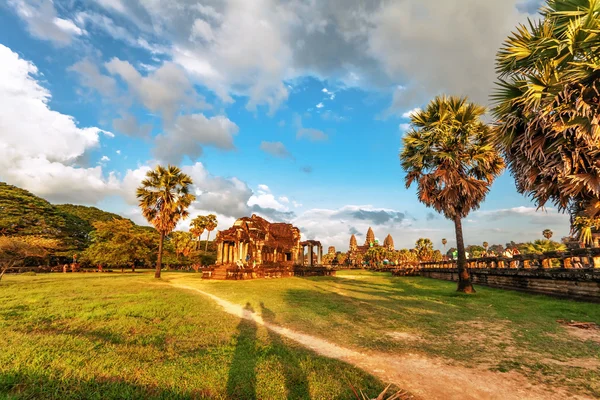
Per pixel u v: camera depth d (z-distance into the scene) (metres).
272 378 4.44
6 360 4.61
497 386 4.46
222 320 8.55
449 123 15.64
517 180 7.73
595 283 11.07
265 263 33.03
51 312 8.88
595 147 5.99
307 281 25.05
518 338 6.91
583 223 7.28
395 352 6.03
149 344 6.00
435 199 16.25
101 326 7.32
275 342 6.44
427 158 16.52
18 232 42.09
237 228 29.14
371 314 9.78
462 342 6.69
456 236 15.85
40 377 4.05
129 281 21.52
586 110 5.83
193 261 54.12
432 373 4.95
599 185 5.93
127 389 3.85
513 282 16.08
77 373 4.23
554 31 7.18
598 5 6.38
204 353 5.53
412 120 16.88
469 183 14.99
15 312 8.75
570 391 4.26
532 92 6.67
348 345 6.48
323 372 4.75
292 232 39.53
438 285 20.69
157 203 28.14
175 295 13.58
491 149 14.91
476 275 20.34
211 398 3.78
